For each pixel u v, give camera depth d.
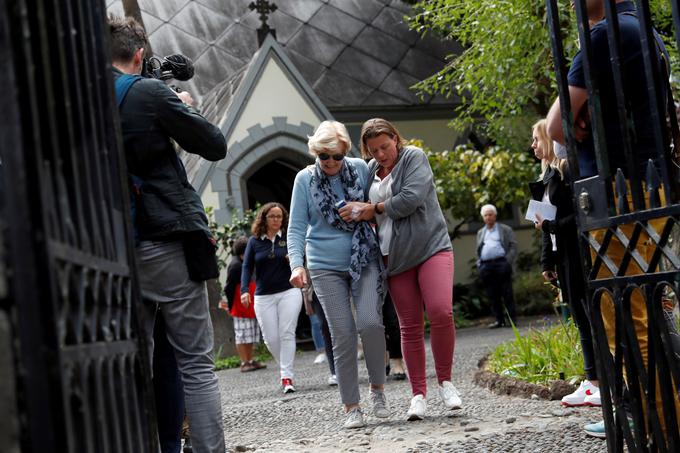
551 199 4.97
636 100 3.49
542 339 7.93
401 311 5.90
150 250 3.71
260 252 9.63
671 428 2.99
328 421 6.62
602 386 3.35
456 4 13.03
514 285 20.55
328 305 5.82
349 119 23.30
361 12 25.95
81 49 2.25
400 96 23.72
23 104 1.66
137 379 2.42
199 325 3.83
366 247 5.77
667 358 2.96
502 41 12.45
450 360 6.00
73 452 1.73
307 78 23.69
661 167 2.95
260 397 9.32
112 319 2.22
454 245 23.02
